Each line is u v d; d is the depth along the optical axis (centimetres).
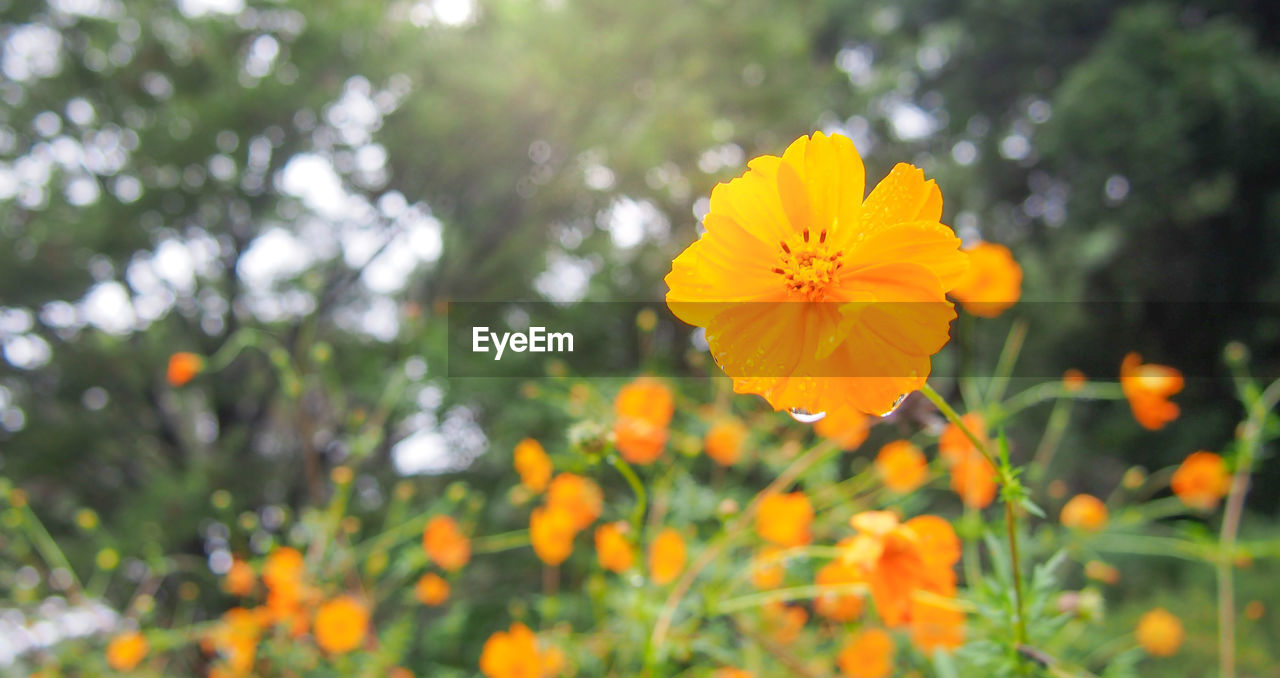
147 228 227
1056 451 262
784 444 78
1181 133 294
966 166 388
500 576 155
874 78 369
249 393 238
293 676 78
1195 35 308
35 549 103
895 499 73
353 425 90
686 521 71
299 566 75
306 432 103
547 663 63
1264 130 287
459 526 87
